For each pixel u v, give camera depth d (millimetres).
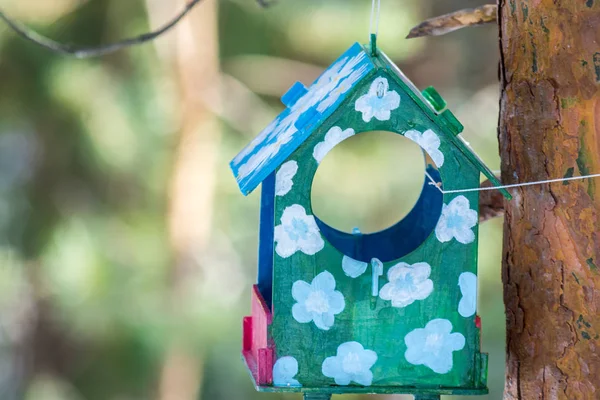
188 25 9359
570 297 3246
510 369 3426
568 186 3221
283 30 10023
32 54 9258
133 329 8992
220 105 9531
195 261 9266
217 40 9594
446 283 3160
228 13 10172
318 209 9117
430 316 3158
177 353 9062
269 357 3123
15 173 9688
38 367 9617
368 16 9633
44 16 9383
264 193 3805
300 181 3100
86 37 9539
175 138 9398
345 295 3137
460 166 3145
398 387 3137
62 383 9500
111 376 9289
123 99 9305
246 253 9531
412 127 3113
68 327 9312
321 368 3137
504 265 3463
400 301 3150
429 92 3389
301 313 3125
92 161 9297
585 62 3174
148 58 9406
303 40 9906
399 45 9383
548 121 3266
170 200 9328
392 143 9500
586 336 3221
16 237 9578
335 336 3137
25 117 9336
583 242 3203
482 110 10016
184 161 9352
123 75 9492
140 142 9289
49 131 9375
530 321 3348
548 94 3260
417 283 3154
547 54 3252
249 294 9391
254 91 10195
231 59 10203
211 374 9203
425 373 3164
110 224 9359
